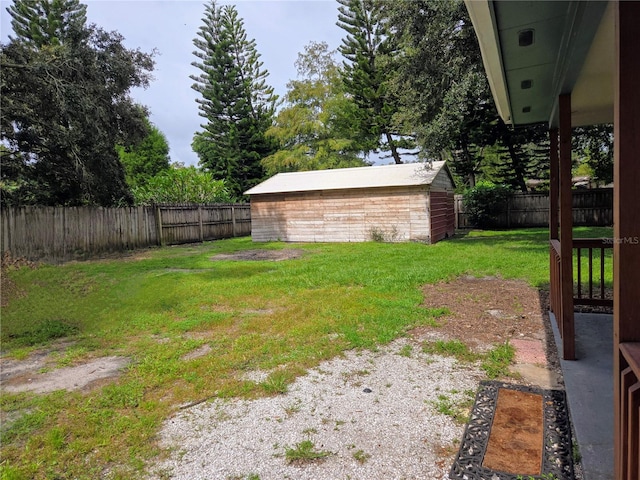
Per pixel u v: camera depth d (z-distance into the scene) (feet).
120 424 8.42
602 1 5.60
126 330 15.14
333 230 46.42
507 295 18.28
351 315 15.47
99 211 39.58
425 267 25.58
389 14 44.75
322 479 6.51
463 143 60.95
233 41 86.53
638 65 4.14
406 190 42.29
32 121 35.83
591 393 8.58
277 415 8.63
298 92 87.25
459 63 36.86
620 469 4.45
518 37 7.73
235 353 12.23
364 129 72.54
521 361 10.80
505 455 6.82
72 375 11.24
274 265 29.89
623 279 4.35
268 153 92.07
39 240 33.86
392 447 7.28
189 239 51.01
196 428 8.25
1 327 15.58
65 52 35.50
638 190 4.24
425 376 10.18
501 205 56.75
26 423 8.63
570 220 10.52
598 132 46.24
